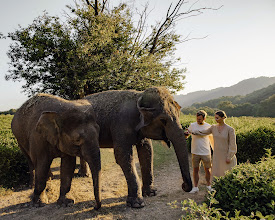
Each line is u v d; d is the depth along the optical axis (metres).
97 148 3.83
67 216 3.81
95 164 3.77
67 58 7.99
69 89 8.55
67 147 3.97
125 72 8.67
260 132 6.69
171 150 9.76
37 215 3.90
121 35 9.86
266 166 3.55
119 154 4.12
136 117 4.14
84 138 3.78
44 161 4.20
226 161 4.26
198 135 4.71
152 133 3.96
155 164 7.51
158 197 4.61
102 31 8.44
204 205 2.39
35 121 4.36
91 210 4.00
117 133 4.15
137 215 3.79
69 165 4.38
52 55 8.52
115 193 4.86
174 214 3.78
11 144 6.55
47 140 4.06
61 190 4.33
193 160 4.78
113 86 8.89
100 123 4.36
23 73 8.33
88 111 4.08
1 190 4.96
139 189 4.15
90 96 4.92
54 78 8.16
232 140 4.18
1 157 5.31
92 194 4.82
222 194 3.31
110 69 8.21
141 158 4.73
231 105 135.00
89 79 8.09
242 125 8.98
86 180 5.81
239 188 3.20
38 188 4.22
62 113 3.96
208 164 4.75
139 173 6.66
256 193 2.99
